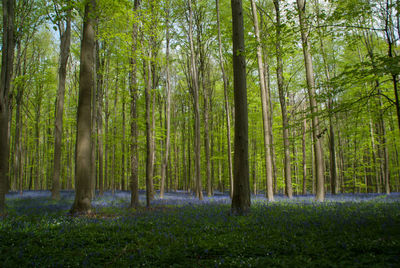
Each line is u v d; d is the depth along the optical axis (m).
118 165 37.50
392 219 7.37
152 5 14.08
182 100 38.69
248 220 8.79
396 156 29.95
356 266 4.25
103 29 13.26
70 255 5.48
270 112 24.78
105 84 27.28
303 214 9.66
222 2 22.39
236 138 10.68
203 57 26.08
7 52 10.70
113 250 5.77
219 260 4.96
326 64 22.36
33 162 38.06
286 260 4.76
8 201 15.99
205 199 20.38
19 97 27.11
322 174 15.98
